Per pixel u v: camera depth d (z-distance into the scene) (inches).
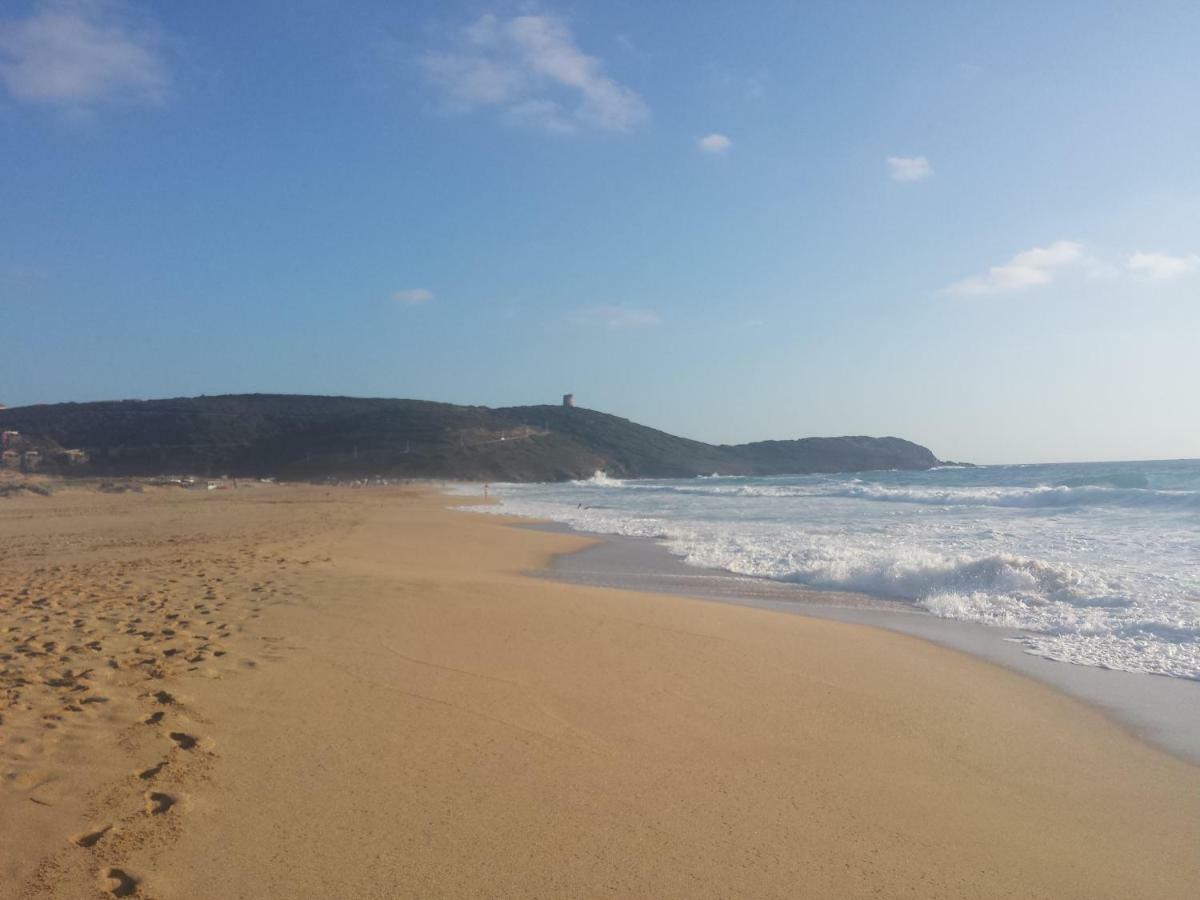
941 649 328.5
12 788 144.1
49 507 1312.7
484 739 189.2
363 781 161.3
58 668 216.7
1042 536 707.4
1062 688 271.3
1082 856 150.3
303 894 121.0
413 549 659.4
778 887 132.1
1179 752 209.5
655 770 178.9
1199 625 350.6
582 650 278.7
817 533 802.2
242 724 185.8
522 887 127.0
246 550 551.2
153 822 137.9
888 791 175.8
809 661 289.1
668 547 720.3
